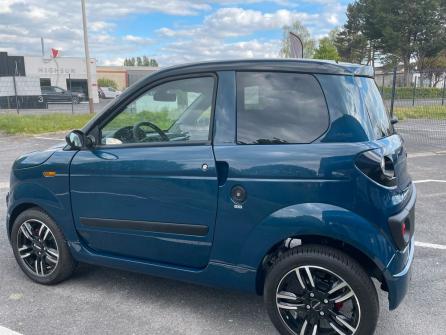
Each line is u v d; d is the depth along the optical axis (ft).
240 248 9.80
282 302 9.65
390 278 8.89
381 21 186.09
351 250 9.37
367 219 8.82
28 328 10.42
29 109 93.56
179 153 10.27
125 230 11.18
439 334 10.18
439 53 181.98
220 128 10.02
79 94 127.13
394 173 9.22
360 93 9.57
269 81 9.84
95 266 14.03
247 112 9.88
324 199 9.00
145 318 10.90
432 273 13.41
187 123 10.52
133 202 10.89
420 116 48.08
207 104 10.34
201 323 10.69
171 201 10.37
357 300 8.98
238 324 10.66
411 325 10.57
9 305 11.51
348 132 9.07
